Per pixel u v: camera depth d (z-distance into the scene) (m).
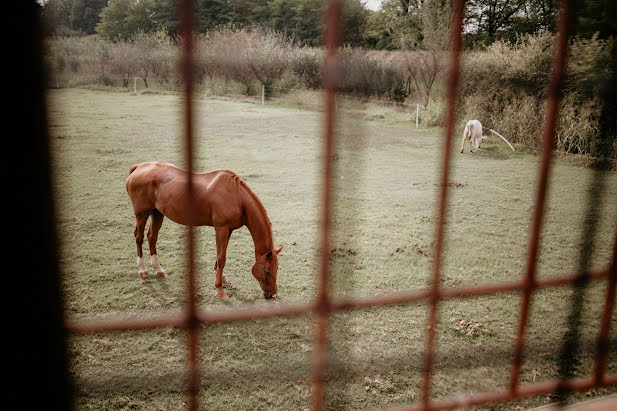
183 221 4.96
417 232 7.04
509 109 15.44
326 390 3.33
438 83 20.31
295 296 4.90
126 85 31.22
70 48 31.80
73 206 7.88
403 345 3.99
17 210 0.74
